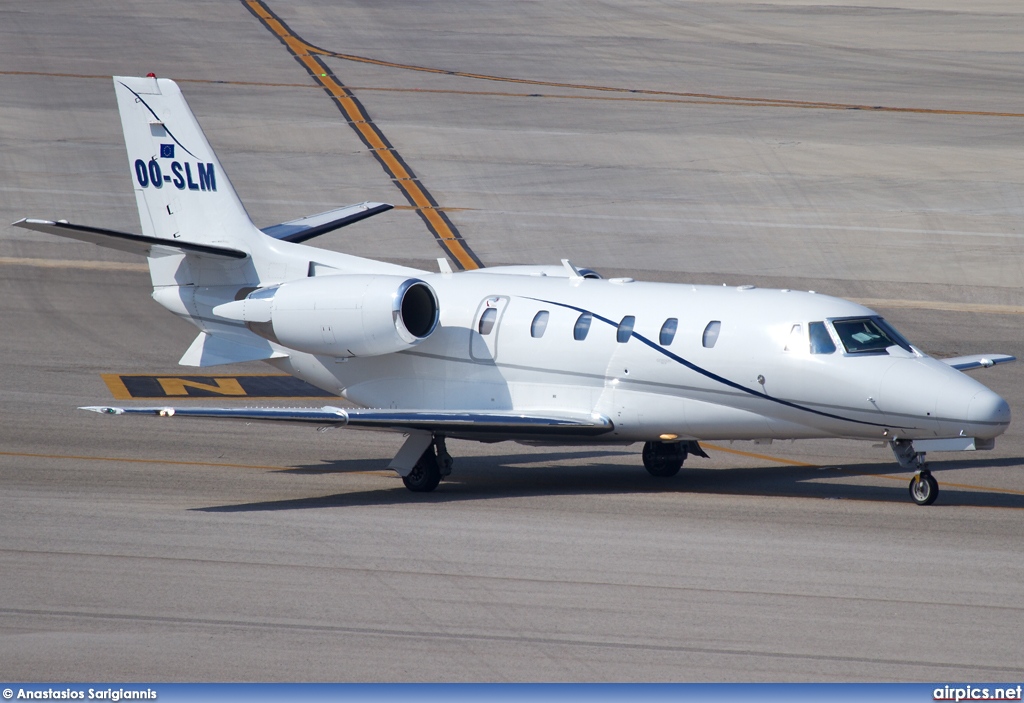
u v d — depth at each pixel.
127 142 81.56
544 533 58.25
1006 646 42.94
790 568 52.06
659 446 73.38
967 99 198.88
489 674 40.50
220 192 79.81
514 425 66.88
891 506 64.62
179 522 60.41
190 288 81.19
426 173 161.12
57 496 66.25
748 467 77.69
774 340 64.62
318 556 54.03
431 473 68.94
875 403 62.56
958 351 107.19
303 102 190.50
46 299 119.06
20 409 88.50
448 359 73.19
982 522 60.75
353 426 65.94
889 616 45.97
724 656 42.00
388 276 71.94
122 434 83.44
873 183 158.62
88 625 45.09
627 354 67.81
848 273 128.75
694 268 129.25
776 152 171.00
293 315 72.56
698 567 52.28
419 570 51.91
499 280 74.38
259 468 76.00
